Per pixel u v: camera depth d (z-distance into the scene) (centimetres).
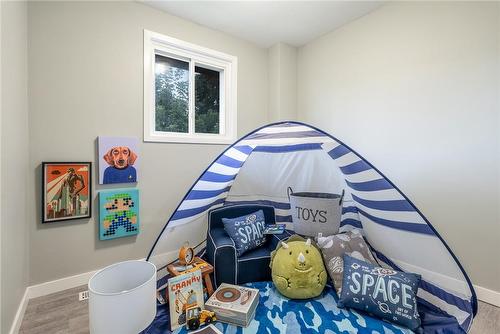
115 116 224
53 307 179
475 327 154
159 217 250
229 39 297
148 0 232
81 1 207
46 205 193
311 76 316
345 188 197
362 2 237
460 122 193
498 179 176
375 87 250
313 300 165
